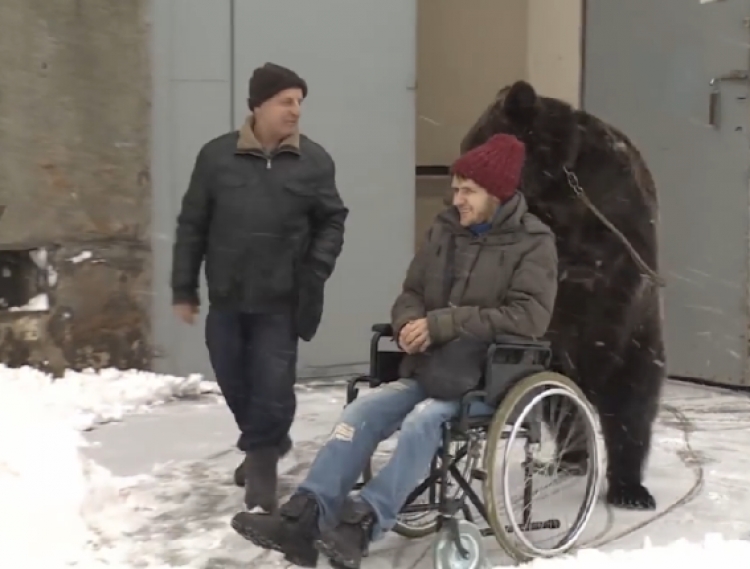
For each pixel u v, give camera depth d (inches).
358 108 336.5
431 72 420.2
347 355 339.0
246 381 199.9
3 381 275.4
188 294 201.5
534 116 199.2
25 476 200.1
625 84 376.5
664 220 362.3
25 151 294.4
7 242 293.0
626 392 200.7
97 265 307.0
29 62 293.1
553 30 413.4
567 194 197.3
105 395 289.3
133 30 307.7
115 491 205.6
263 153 195.8
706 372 349.7
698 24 346.9
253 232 193.8
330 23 331.0
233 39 319.0
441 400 163.0
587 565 163.5
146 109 311.9
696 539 184.9
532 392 166.2
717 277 344.5
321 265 197.5
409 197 346.6
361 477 188.5
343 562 150.1
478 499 163.8
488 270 169.6
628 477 203.8
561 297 196.9
